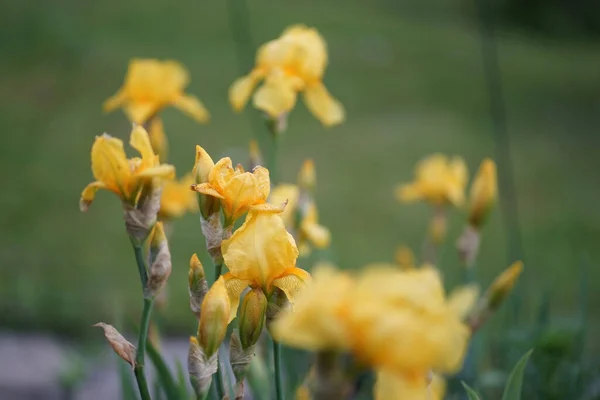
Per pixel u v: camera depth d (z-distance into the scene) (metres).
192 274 1.72
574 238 7.81
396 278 1.05
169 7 16.86
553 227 8.19
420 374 1.08
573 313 5.81
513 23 19.36
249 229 1.61
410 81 14.18
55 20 14.69
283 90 2.82
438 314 1.05
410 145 10.76
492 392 3.27
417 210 8.43
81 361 4.50
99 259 6.86
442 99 13.30
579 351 3.05
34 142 9.96
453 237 7.48
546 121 12.51
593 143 11.41
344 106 12.62
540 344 2.97
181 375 2.17
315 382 1.10
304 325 1.04
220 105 11.80
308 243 2.97
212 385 1.97
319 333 1.03
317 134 11.16
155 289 1.65
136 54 13.73
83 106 11.30
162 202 2.80
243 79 3.01
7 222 7.65
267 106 2.80
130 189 1.66
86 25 14.97
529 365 3.02
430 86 13.96
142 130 1.69
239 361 1.65
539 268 6.89
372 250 7.22
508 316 3.35
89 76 12.52
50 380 4.68
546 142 11.43
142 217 1.66
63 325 5.52
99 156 1.64
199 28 15.81
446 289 3.54
